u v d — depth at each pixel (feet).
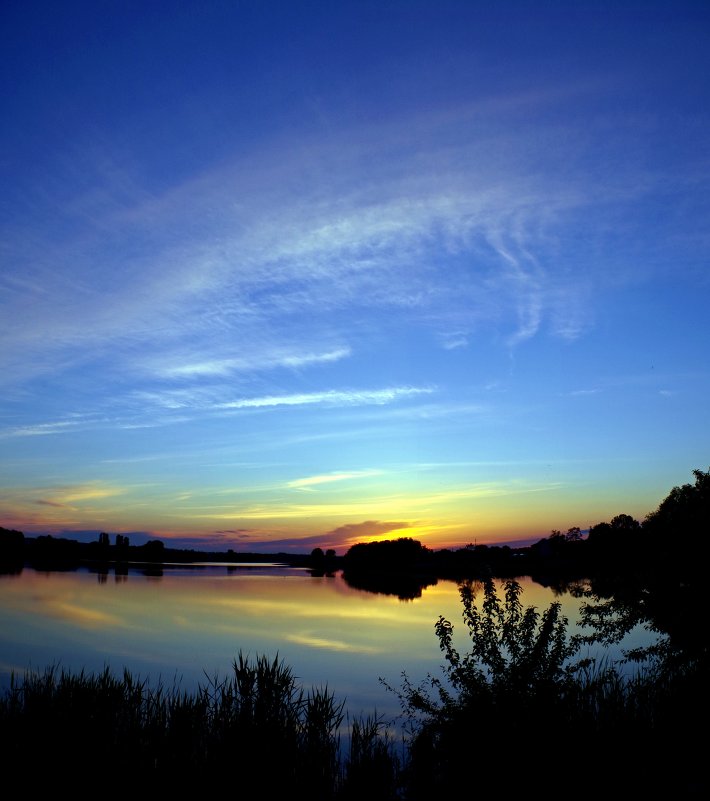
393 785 44.14
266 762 43.14
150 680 86.02
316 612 187.42
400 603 223.10
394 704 71.46
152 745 44.29
